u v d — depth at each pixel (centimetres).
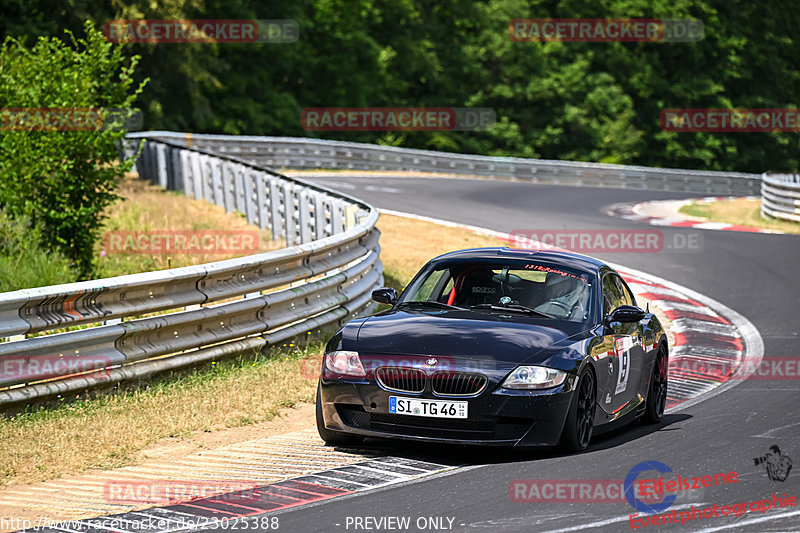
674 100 16250
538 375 1572
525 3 15462
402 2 14188
